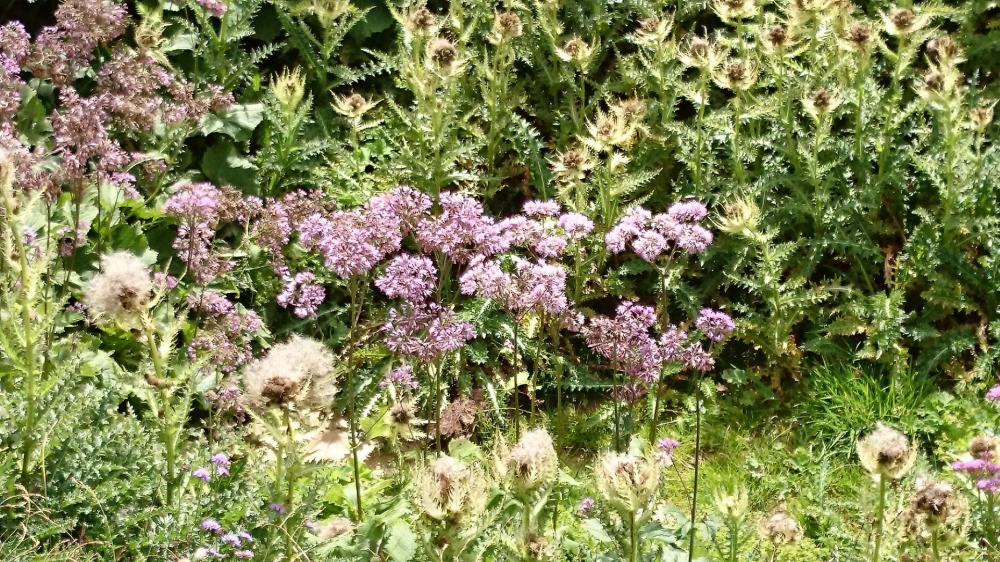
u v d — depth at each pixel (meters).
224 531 1.55
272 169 2.52
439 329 1.80
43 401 1.54
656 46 2.59
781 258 2.34
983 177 2.35
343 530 1.62
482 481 1.32
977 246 2.39
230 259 2.23
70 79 2.18
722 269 2.41
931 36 2.78
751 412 2.23
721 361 2.33
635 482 1.32
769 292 2.30
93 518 1.53
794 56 2.67
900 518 1.46
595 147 2.31
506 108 2.59
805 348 2.27
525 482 1.29
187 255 2.01
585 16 2.79
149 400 1.53
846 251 2.38
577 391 2.29
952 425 2.11
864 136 2.43
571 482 1.78
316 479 1.51
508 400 2.25
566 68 2.67
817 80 2.51
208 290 2.19
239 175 2.49
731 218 2.24
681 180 2.49
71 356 1.72
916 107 2.45
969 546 1.69
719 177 2.51
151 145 2.42
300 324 2.31
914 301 2.36
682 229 2.00
